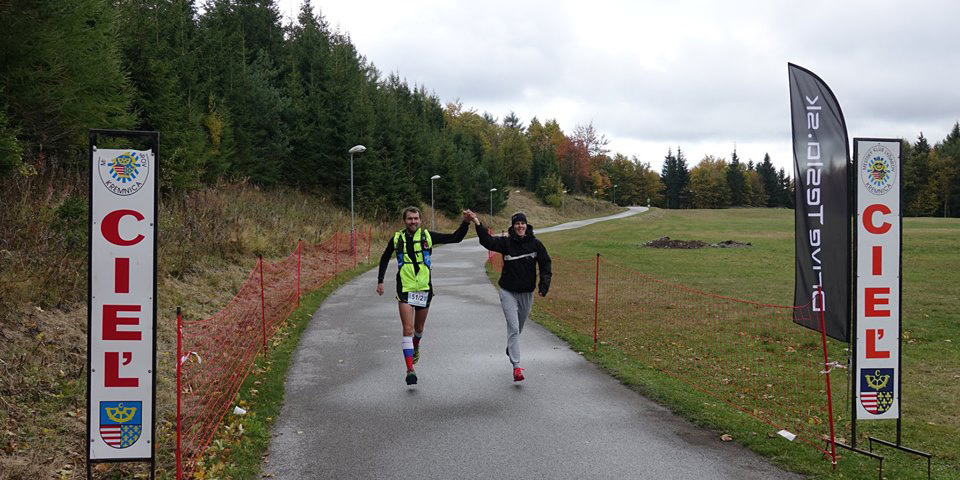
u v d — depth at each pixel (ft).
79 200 31.68
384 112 170.30
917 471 14.96
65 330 21.86
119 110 46.62
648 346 31.12
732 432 17.10
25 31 35.14
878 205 15.47
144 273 12.49
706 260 84.53
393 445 16.01
